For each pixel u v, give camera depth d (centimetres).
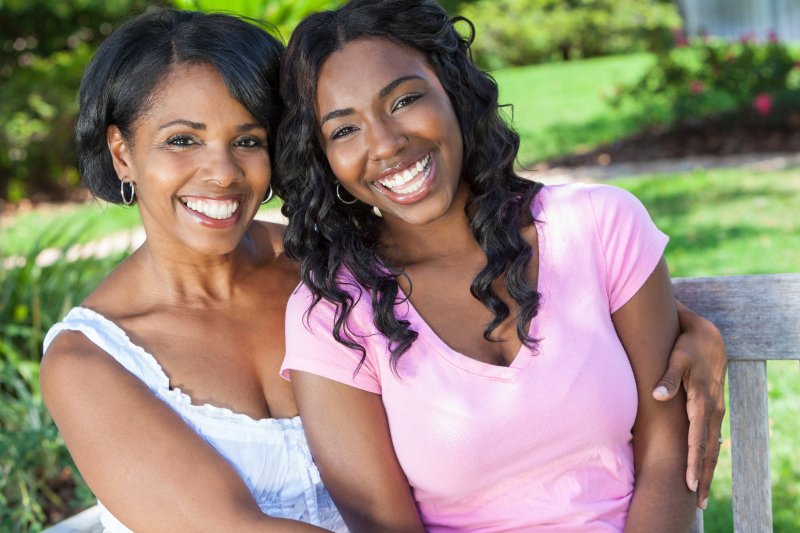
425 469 192
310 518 198
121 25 196
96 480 181
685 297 218
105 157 201
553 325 196
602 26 1858
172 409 189
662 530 191
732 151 1003
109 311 199
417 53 201
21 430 363
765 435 210
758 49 1100
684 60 1159
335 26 198
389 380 196
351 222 210
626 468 198
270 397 203
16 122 1288
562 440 192
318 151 204
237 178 192
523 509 193
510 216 205
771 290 210
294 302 204
